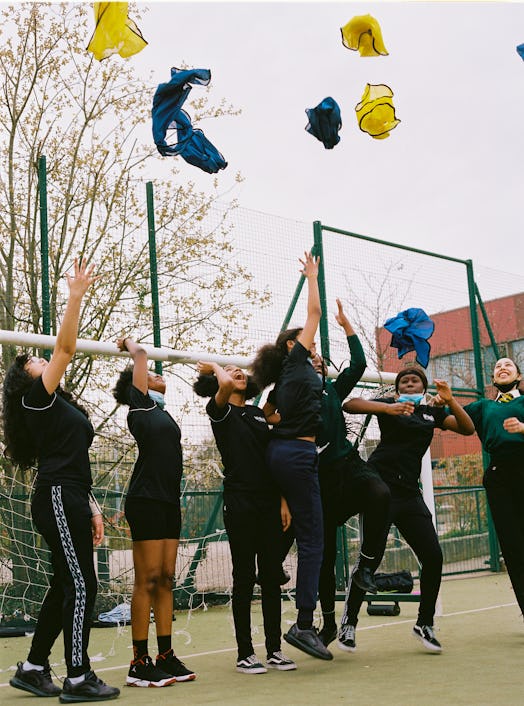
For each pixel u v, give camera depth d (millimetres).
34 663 3770
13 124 9836
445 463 9930
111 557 6938
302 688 3621
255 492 4141
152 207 7488
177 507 4109
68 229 9609
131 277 8805
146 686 3836
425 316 4965
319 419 4164
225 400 4145
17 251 9383
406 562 8672
